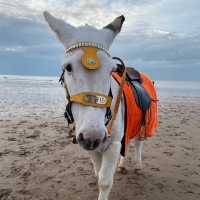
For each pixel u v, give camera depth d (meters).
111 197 1.55
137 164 1.92
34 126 3.41
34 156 2.19
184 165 2.05
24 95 8.45
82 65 0.95
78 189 1.63
